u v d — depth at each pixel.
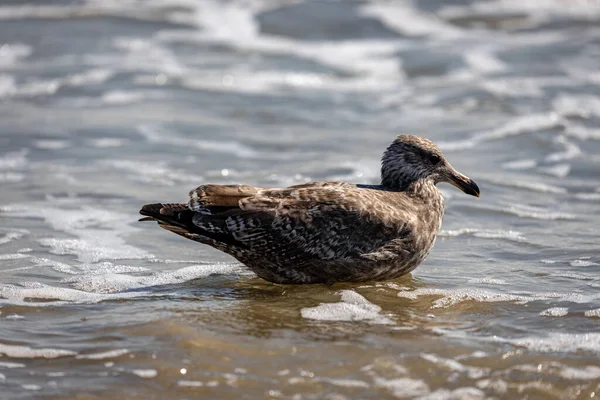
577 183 16.66
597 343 9.88
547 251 13.20
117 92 22.86
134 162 17.89
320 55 26.69
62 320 10.47
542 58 26.08
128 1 30.47
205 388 8.85
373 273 11.78
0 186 16.20
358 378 9.05
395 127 20.58
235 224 11.42
